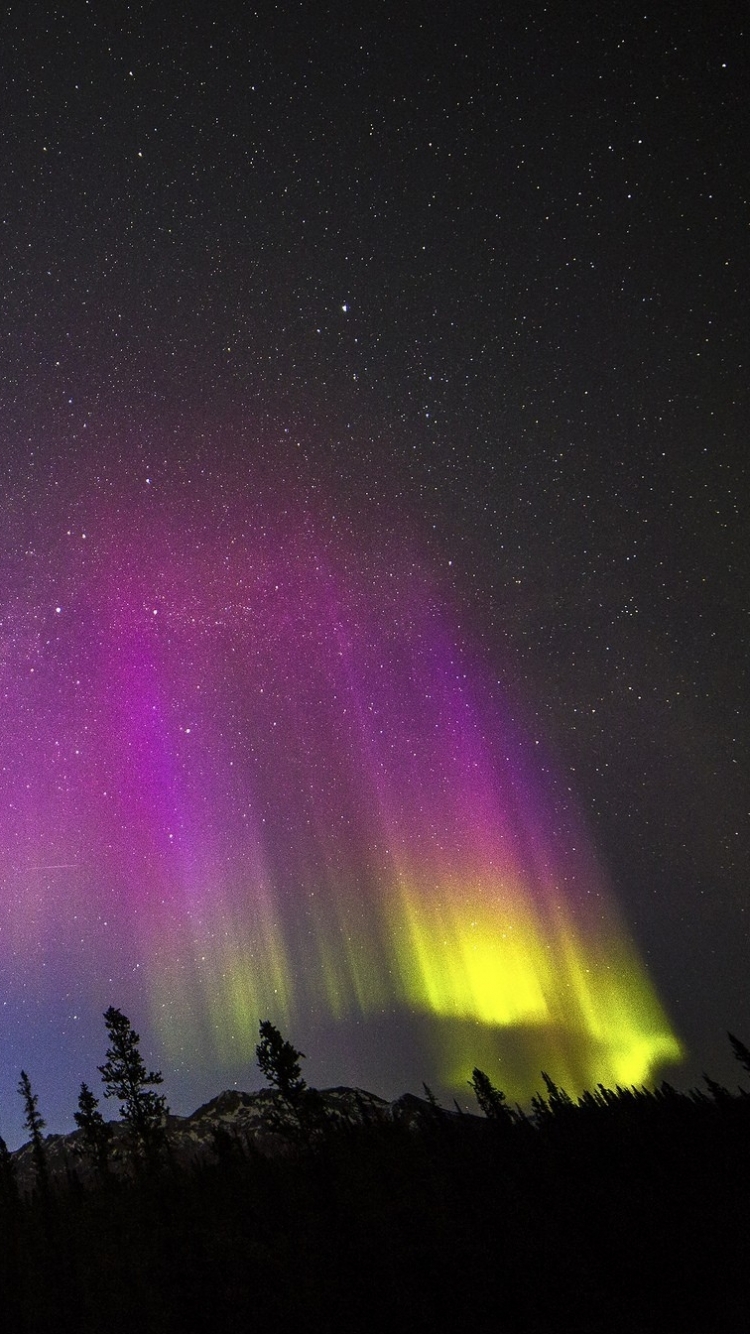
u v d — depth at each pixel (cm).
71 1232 4769
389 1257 3931
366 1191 4819
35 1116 6341
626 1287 3531
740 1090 7881
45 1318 3756
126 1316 3672
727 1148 5634
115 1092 5966
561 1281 3628
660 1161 5600
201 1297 3728
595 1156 5866
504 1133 6769
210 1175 5747
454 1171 5466
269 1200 4828
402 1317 3394
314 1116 5309
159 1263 4144
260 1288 3750
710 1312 3184
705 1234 4003
